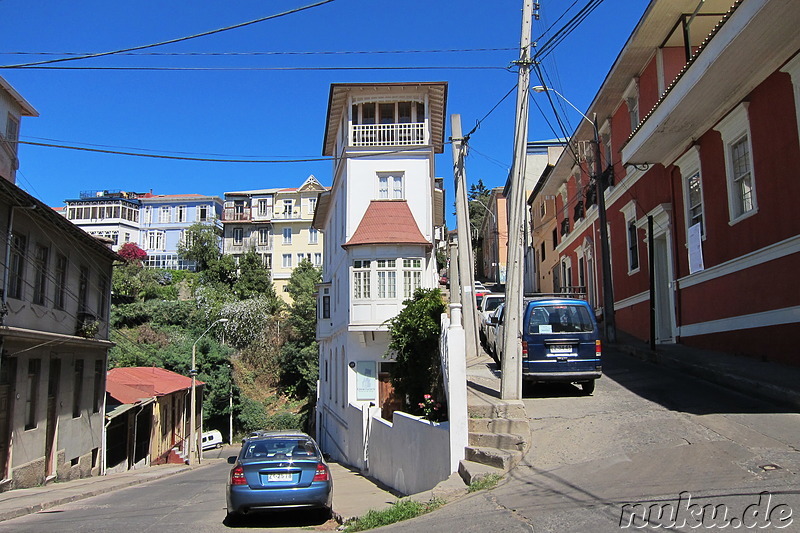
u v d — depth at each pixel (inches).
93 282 965.8
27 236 727.1
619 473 296.7
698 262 649.6
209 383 1688.0
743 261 560.4
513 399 434.9
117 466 1055.6
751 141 539.8
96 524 416.5
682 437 344.8
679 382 517.7
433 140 1151.6
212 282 2255.2
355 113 1031.6
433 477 400.8
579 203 1192.2
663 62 763.4
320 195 1249.4
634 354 711.7
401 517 297.0
